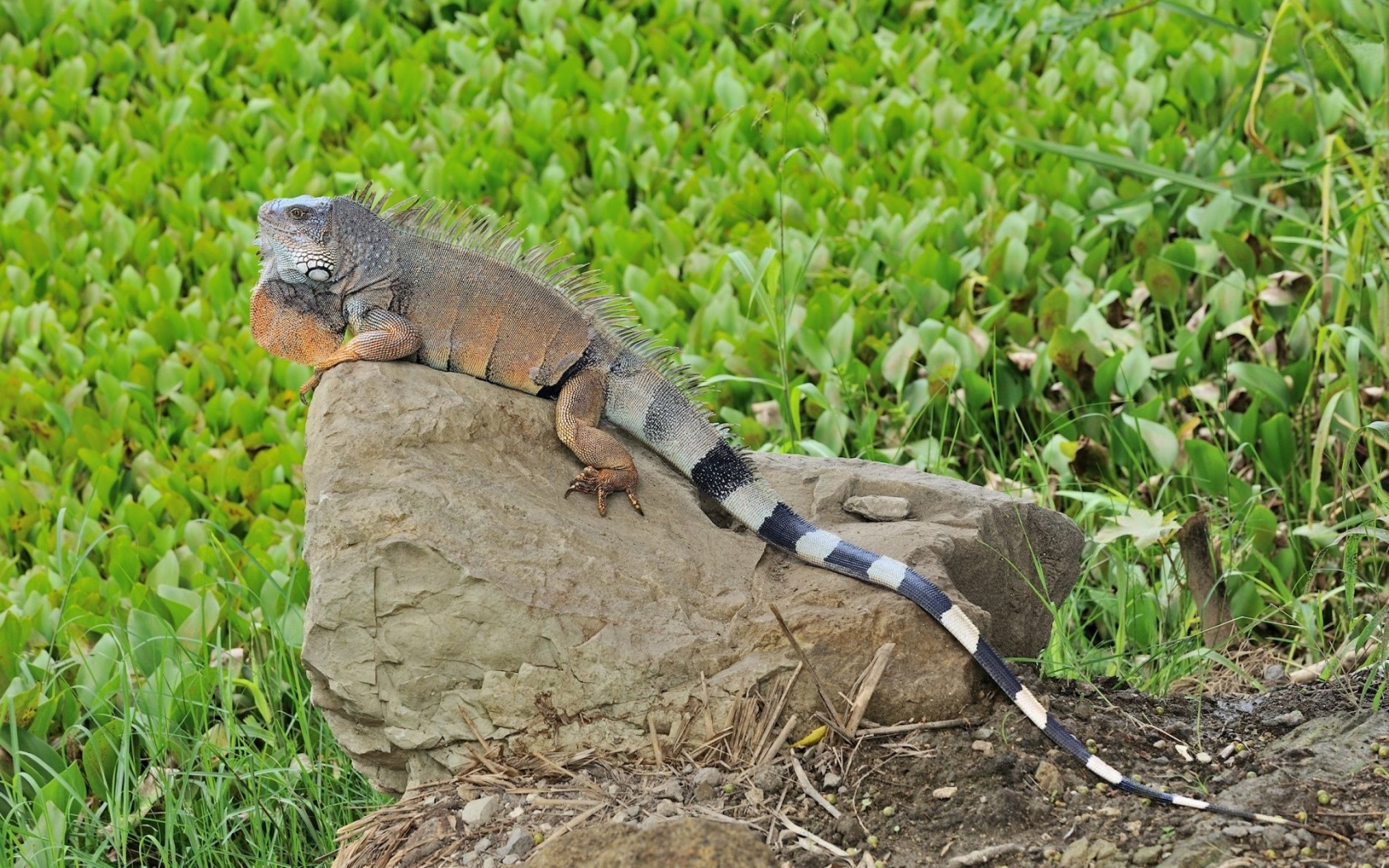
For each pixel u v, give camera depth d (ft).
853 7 29.58
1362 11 24.13
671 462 18.53
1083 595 20.20
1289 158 23.00
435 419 18.11
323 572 17.92
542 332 18.43
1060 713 18.15
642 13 30.66
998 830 17.58
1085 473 20.83
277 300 18.35
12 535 20.98
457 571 17.90
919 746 17.95
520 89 27.37
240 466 21.22
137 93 28.96
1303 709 18.24
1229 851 17.35
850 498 18.79
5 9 31.09
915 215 22.72
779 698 18.01
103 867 18.65
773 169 24.59
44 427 21.63
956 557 18.52
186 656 19.61
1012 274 22.03
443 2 30.86
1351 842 17.39
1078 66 26.61
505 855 17.63
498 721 17.99
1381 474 20.31
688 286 22.25
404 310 18.33
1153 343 21.68
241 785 19.04
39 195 24.62
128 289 22.75
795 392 20.39
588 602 17.99
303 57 28.76
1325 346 20.59
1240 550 20.07
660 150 25.45
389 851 17.87
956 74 26.63
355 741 18.11
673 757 17.95
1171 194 22.84
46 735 19.34
